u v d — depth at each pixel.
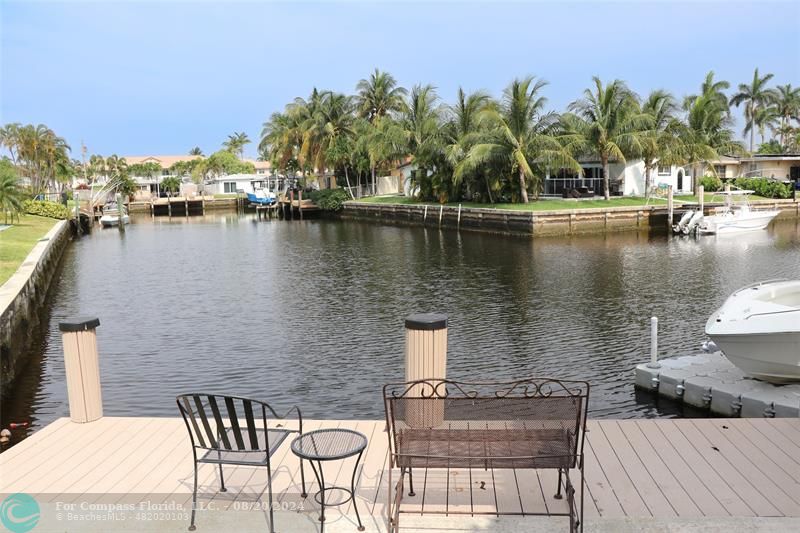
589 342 12.63
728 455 5.26
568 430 4.06
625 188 43.25
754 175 50.38
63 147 77.88
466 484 4.77
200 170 97.00
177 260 28.19
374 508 4.48
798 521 4.15
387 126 49.66
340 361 11.80
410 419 4.51
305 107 59.47
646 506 4.43
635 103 39.56
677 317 14.55
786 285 9.31
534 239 32.69
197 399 4.20
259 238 38.28
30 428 9.15
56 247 29.19
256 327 14.62
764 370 8.21
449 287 19.17
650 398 9.21
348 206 54.84
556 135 39.12
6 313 11.63
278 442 4.42
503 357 11.70
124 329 14.77
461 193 44.44
